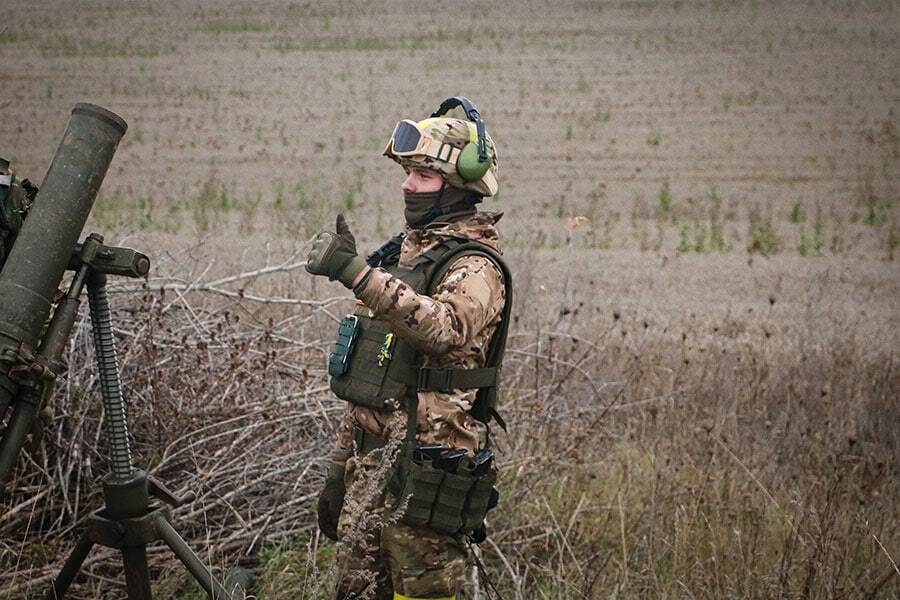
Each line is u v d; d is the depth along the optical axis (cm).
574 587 845
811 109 5456
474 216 706
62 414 870
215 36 7675
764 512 1022
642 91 5900
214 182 3709
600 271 2494
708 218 3309
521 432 1045
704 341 1816
